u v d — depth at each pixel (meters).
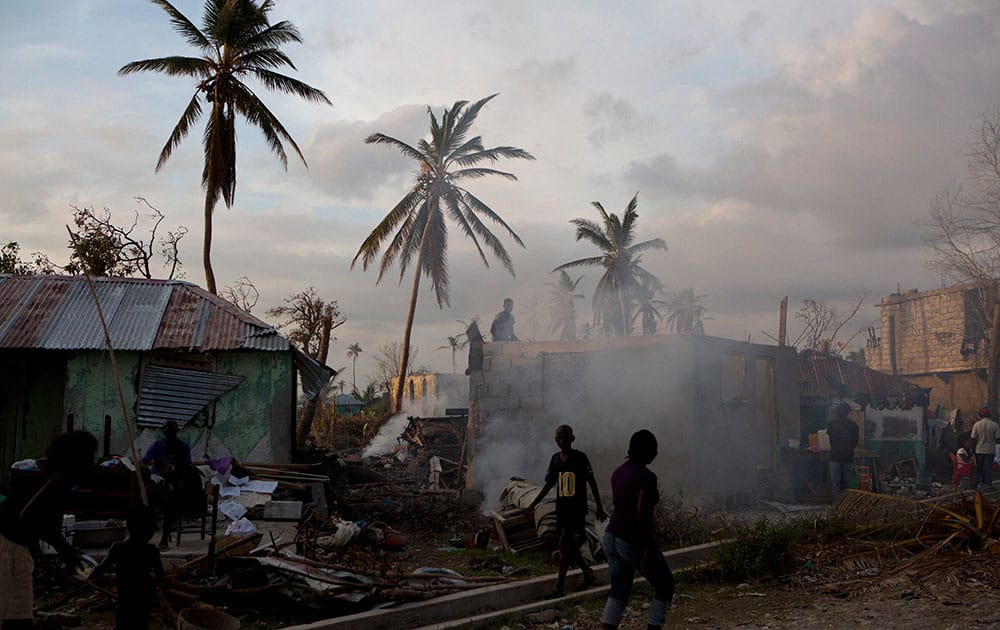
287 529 10.44
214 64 26.75
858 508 11.12
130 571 5.03
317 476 12.84
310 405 21.94
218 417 13.95
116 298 15.27
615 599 5.79
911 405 20.52
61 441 4.87
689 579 8.58
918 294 40.22
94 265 23.44
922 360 40.03
